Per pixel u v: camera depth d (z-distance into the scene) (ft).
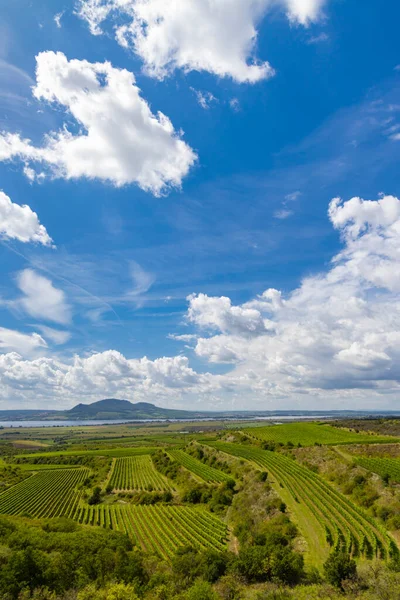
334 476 410.52
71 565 199.41
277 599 170.60
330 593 170.19
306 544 264.31
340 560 188.34
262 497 389.80
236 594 190.80
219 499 445.78
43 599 167.73
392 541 235.81
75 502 519.19
